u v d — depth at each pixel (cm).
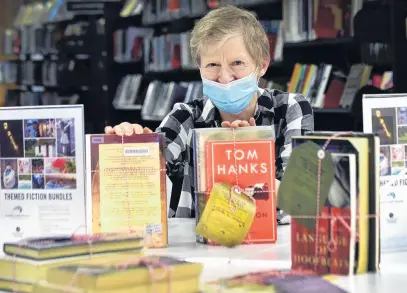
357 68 516
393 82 493
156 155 207
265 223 209
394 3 491
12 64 1042
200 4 668
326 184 163
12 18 1132
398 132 195
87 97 887
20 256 159
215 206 203
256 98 254
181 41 695
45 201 216
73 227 215
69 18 920
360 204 164
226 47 231
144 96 790
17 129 218
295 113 256
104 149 206
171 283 141
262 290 140
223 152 206
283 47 562
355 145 162
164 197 207
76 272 137
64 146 215
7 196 219
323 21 527
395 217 196
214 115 258
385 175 194
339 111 518
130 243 169
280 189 169
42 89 995
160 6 732
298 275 151
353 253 163
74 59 894
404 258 185
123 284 136
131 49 803
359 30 502
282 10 583
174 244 213
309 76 543
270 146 207
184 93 701
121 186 206
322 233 165
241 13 235
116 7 835
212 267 180
